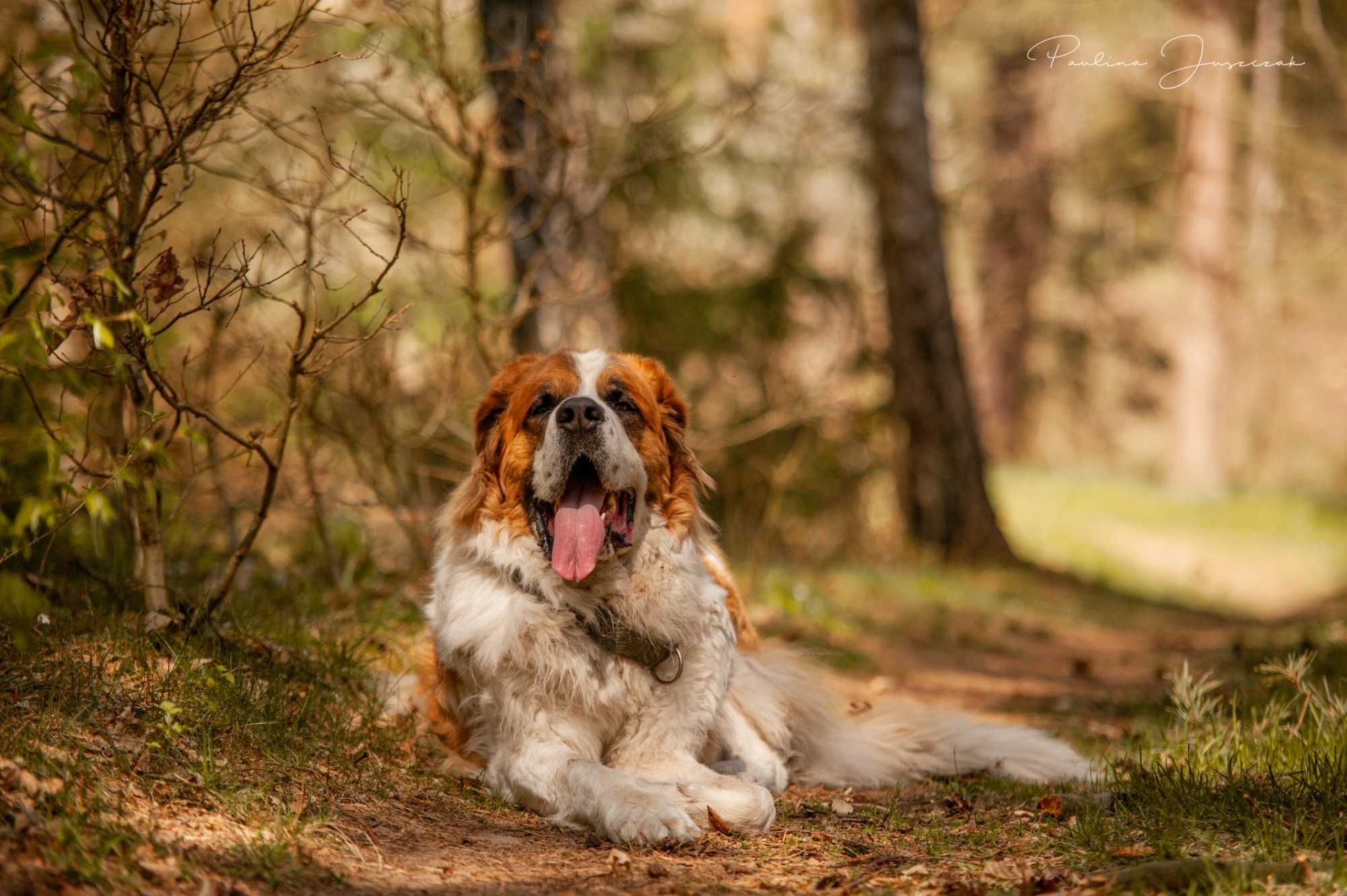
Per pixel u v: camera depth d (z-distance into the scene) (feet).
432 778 20.71
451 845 17.40
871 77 69.31
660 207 67.26
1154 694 32.35
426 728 22.47
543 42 34.63
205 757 17.63
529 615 20.06
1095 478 129.80
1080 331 137.69
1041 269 135.23
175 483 30.19
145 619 21.83
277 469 21.76
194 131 20.18
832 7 94.22
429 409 37.27
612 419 19.93
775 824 19.45
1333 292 154.30
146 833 14.74
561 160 32.04
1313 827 16.51
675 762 20.36
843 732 24.48
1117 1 104.73
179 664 19.75
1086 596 65.26
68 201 19.98
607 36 53.62
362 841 16.70
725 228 71.20
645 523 20.80
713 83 72.33
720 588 22.21
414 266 42.60
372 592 30.81
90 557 26.61
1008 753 23.48
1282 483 167.12
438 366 35.83
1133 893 14.28
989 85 120.16
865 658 38.14
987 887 15.21
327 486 36.76
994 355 135.44
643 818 17.74
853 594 51.11
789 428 66.64
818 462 68.39
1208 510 107.14
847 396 73.72
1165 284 159.43
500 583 20.56
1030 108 120.37
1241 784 18.56
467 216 31.01
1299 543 97.19
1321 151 130.00
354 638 26.18
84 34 19.17
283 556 36.70
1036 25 106.01
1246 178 138.41
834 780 23.61
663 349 66.03
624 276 47.80
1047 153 127.44
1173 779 18.95
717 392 67.72
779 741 23.72
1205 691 25.44
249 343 29.89
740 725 22.79
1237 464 165.07
